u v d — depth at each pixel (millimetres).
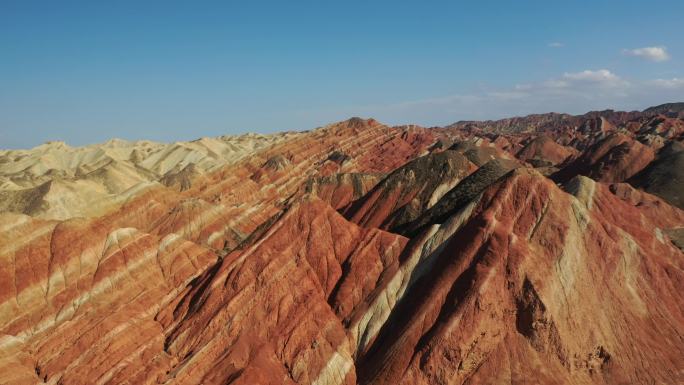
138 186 116938
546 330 50031
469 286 51875
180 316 61094
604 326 51938
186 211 101812
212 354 53812
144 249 70812
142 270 68375
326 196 114625
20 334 60281
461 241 56594
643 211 88625
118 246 69875
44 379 53281
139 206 112250
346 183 115312
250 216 107375
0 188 144375
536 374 47969
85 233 70375
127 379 51875
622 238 58469
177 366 53375
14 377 51906
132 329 58250
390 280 57969
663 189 111688
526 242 55250
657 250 64750
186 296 64062
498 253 53688
